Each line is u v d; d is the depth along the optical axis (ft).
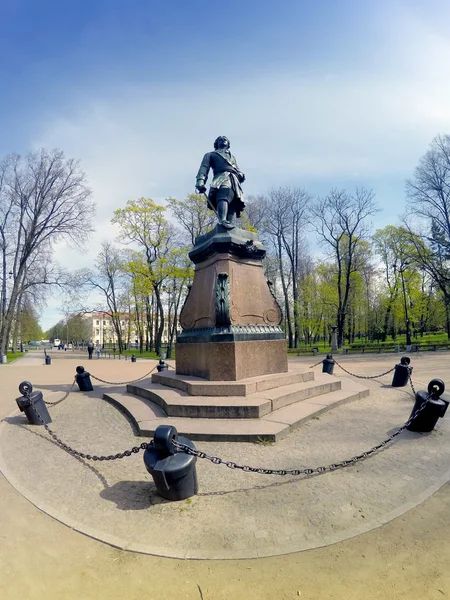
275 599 8.57
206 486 14.15
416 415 18.80
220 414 21.63
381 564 9.65
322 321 142.20
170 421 21.50
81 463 17.07
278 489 13.70
